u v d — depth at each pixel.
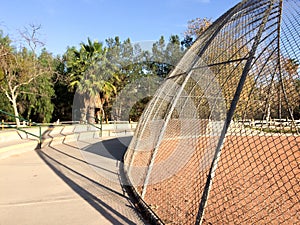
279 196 4.21
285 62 4.44
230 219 3.38
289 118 6.08
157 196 4.30
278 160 6.19
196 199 4.10
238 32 4.11
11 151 8.62
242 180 5.04
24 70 23.89
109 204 4.11
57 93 30.36
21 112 27.31
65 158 8.12
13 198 4.38
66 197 4.43
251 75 4.42
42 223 3.40
